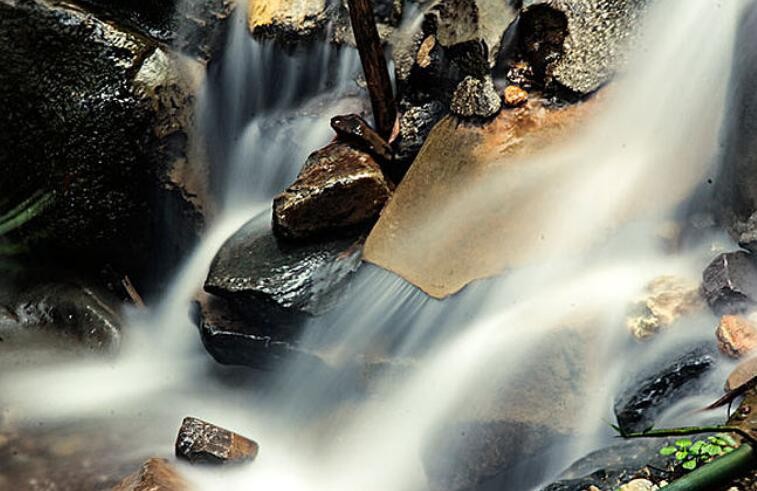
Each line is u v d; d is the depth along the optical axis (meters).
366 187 1.97
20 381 2.11
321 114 2.15
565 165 1.92
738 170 1.87
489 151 1.96
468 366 1.85
